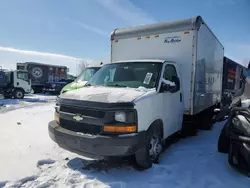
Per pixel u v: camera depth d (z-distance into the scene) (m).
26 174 3.35
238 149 3.32
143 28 5.56
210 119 6.93
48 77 25.81
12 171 3.46
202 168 3.65
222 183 3.14
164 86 4.07
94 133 3.23
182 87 4.96
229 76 10.90
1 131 6.07
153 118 3.66
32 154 4.25
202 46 5.30
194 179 3.27
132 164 3.81
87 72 9.05
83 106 3.31
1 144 4.87
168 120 4.27
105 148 3.08
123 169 3.62
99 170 3.56
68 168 3.61
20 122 7.31
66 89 8.07
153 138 3.82
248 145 3.12
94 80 4.85
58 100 3.78
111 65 4.97
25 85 18.58
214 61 6.95
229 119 3.49
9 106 12.29
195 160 4.00
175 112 4.57
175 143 5.16
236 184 3.11
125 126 3.12
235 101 4.17
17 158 4.03
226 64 9.99
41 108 11.28
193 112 4.97
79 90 4.02
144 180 3.23
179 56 5.01
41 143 4.95
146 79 4.11
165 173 3.47
